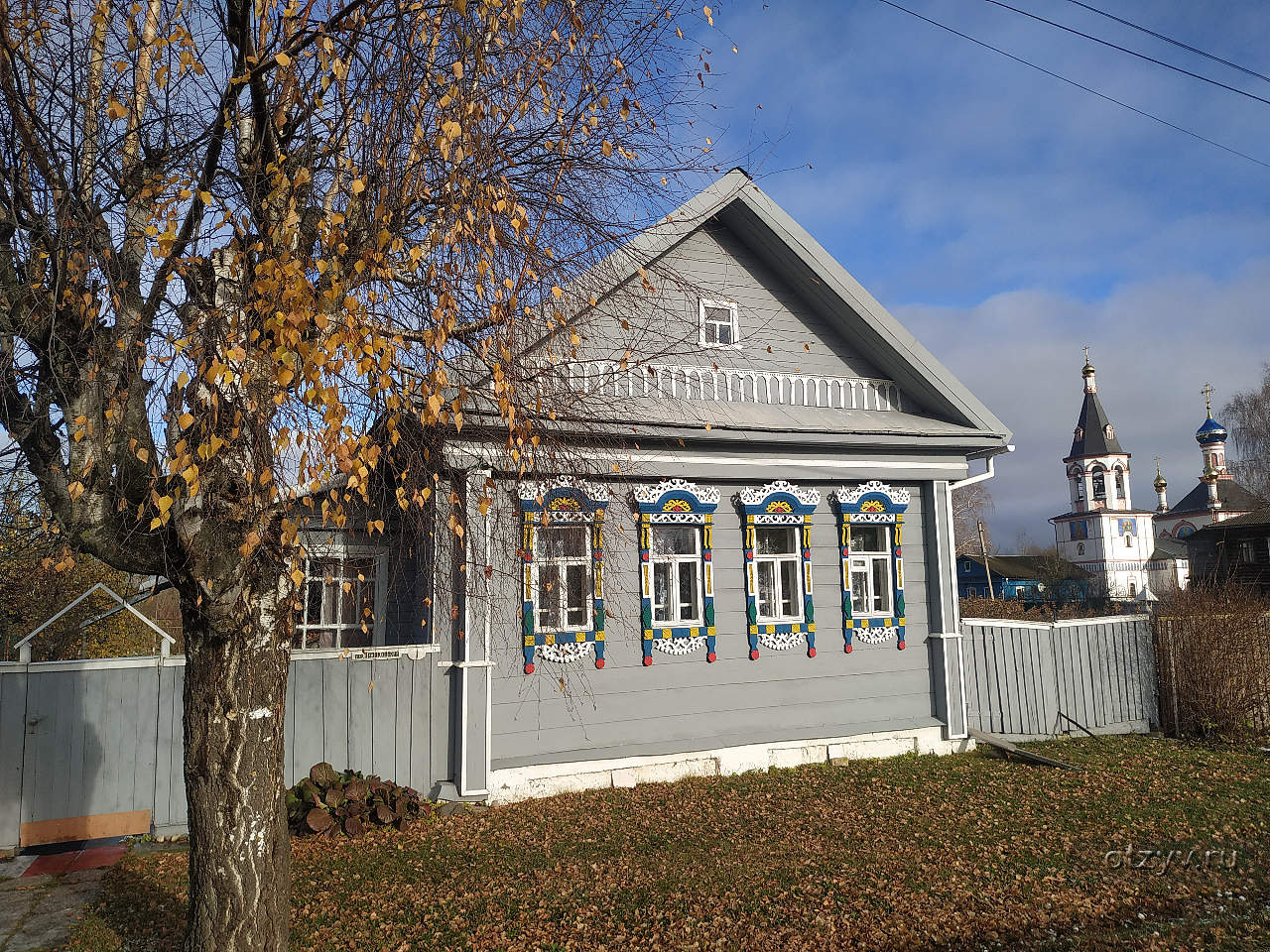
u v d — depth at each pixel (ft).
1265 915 22.29
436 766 33.04
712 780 36.06
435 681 33.40
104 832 28.86
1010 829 29.37
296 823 29.22
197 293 16.06
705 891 23.59
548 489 26.22
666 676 36.96
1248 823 30.25
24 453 16.12
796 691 39.34
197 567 15.16
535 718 34.32
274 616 16.25
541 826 29.86
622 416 33.65
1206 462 242.99
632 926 21.42
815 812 31.45
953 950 20.22
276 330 14.11
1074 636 46.57
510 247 20.10
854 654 40.83
